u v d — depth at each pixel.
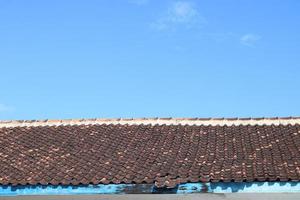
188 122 14.82
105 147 13.29
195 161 11.86
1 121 15.55
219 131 14.14
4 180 11.40
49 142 13.94
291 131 13.67
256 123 14.48
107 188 11.06
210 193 10.85
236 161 11.69
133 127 14.78
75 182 11.15
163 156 12.36
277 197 11.09
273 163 11.40
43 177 11.47
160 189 10.88
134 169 11.58
